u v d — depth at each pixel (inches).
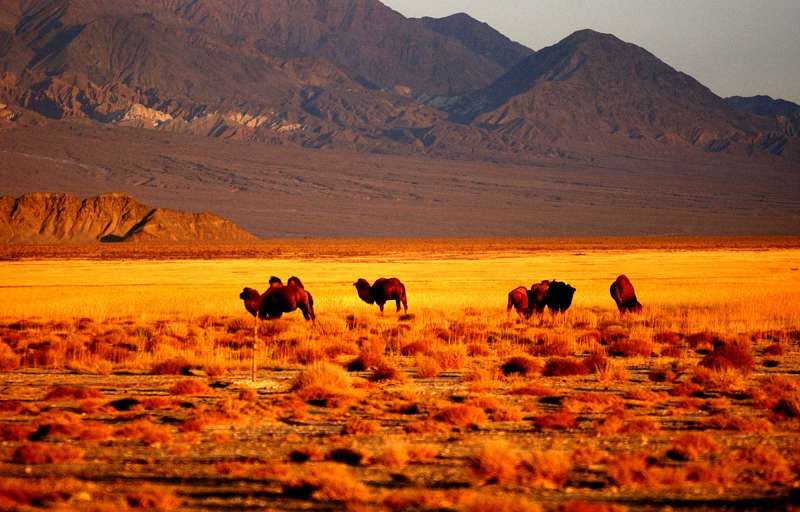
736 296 7450.8
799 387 3053.6
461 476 1924.2
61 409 2760.8
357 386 3149.6
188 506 1692.9
